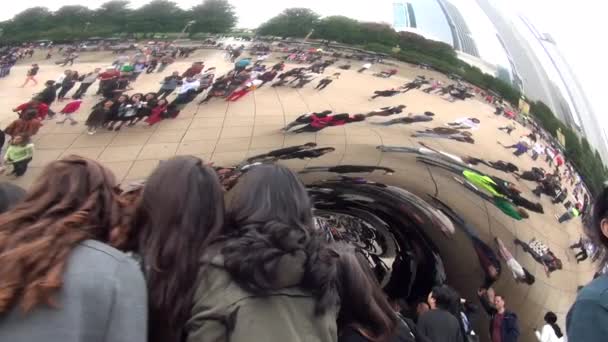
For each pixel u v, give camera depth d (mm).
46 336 1309
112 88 3227
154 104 3285
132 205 1947
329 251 1816
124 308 1451
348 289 2141
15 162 3285
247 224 1770
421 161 4352
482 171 4363
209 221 1833
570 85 4488
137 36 3182
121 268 1507
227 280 1701
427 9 3574
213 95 3332
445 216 5492
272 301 1659
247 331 1616
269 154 3789
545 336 4891
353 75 3443
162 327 1741
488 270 5543
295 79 3375
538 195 4391
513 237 4977
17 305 1324
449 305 4234
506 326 5098
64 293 1362
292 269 1667
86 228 1563
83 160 1764
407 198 5473
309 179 4598
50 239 1434
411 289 7184
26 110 3203
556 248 4684
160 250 1751
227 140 3537
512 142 4055
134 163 3447
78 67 3182
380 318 2189
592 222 2297
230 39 3254
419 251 6715
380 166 4395
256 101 3396
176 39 3209
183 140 3443
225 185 3842
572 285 4727
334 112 3559
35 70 3168
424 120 3756
